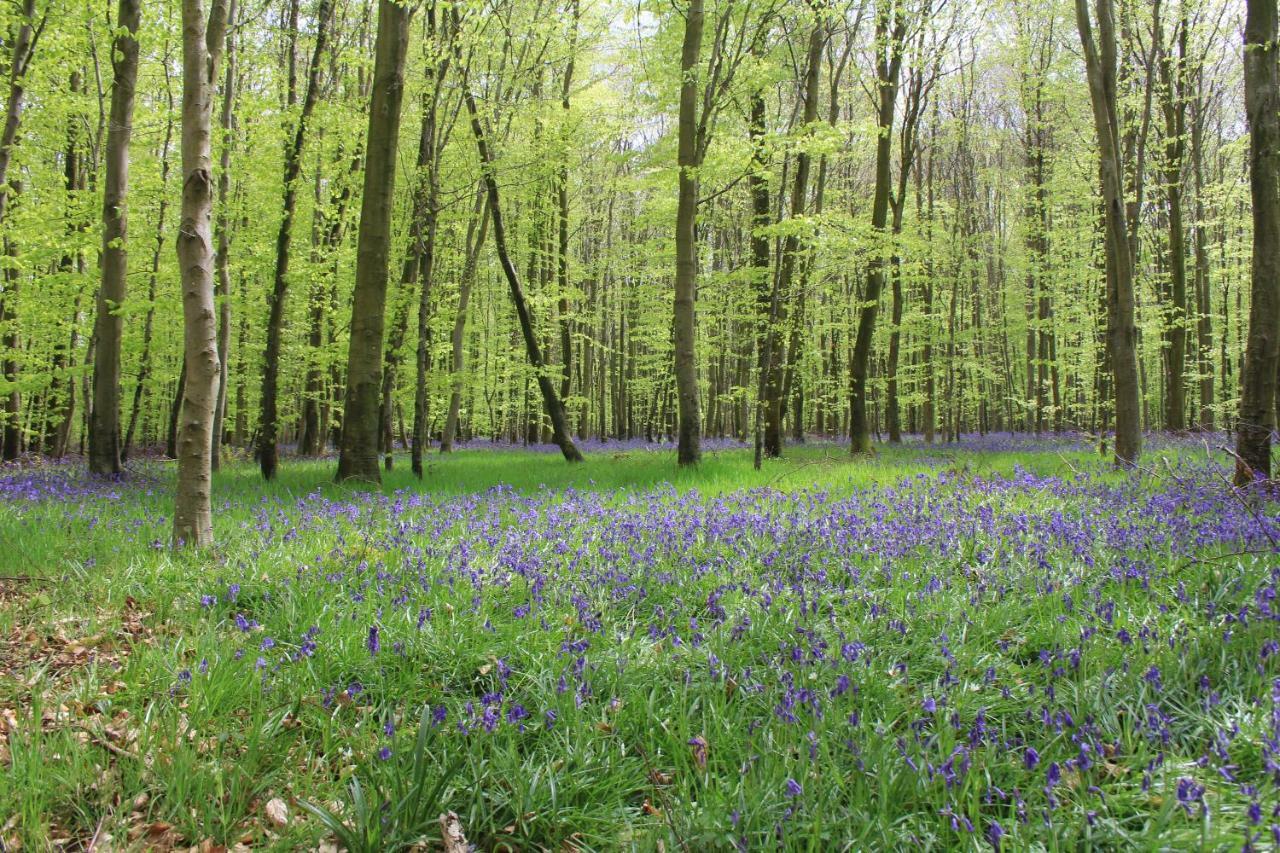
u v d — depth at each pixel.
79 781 3.18
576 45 17.33
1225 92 26.25
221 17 7.00
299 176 14.04
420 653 4.45
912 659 4.35
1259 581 4.89
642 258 25.61
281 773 3.35
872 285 18.16
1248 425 9.30
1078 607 4.75
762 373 13.77
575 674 3.98
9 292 15.47
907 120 20.92
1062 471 12.11
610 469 14.59
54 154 18.88
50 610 5.29
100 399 13.56
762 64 13.73
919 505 8.07
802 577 5.70
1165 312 22.52
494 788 3.25
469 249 20.77
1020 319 28.27
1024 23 22.94
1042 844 2.66
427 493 10.91
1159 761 3.08
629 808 3.15
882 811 2.75
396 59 12.32
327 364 18.47
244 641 4.61
